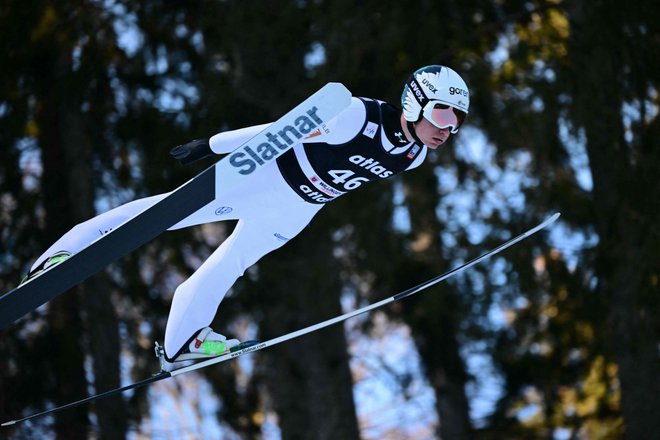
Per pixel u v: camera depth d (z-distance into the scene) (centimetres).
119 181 3134
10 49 2977
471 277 2983
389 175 1377
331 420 3081
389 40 2764
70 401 3148
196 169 2886
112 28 3019
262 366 3331
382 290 3144
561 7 2850
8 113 3044
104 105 3061
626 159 2781
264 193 1368
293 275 2939
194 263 3148
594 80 2756
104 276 3192
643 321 2848
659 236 2764
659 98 2894
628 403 2952
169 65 3044
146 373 3259
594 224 2870
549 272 2942
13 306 1293
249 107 2797
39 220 3206
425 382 3341
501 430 3234
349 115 1300
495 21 2928
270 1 2848
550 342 3141
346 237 2991
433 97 1298
